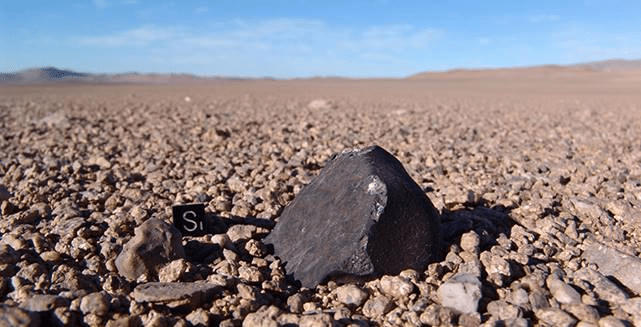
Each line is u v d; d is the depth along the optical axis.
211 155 0.36
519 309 0.13
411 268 0.15
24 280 0.15
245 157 0.35
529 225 0.20
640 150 0.39
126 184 0.26
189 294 0.13
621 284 0.15
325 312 0.13
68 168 0.30
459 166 0.31
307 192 0.18
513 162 0.32
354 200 0.16
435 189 0.26
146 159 0.34
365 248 0.15
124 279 0.15
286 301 0.14
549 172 0.29
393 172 0.16
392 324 0.13
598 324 0.12
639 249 0.18
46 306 0.13
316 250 0.15
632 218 0.21
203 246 0.17
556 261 0.17
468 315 0.13
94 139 0.45
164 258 0.15
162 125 0.56
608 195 0.24
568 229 0.19
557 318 0.13
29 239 0.17
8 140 0.45
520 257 0.16
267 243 0.18
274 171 0.29
